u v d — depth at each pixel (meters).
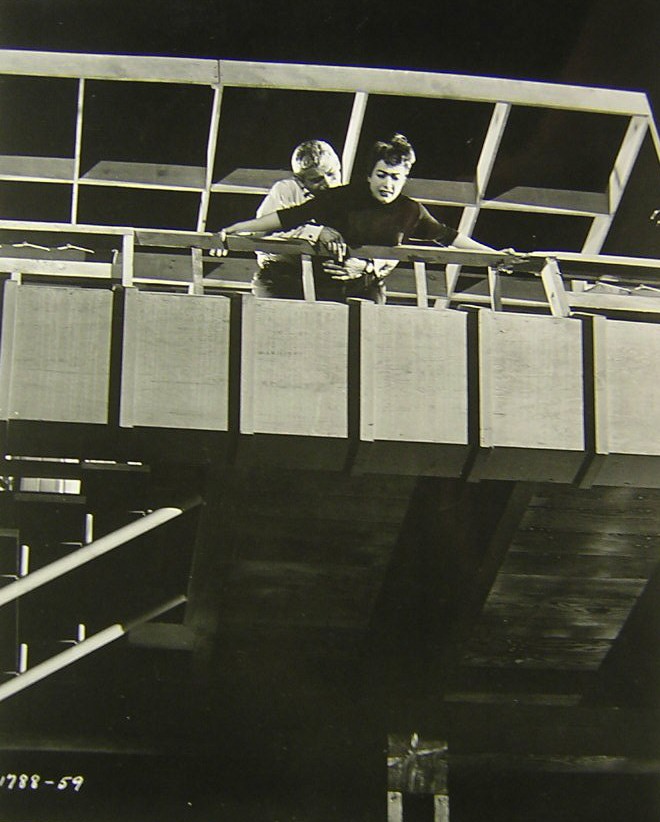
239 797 11.33
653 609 10.81
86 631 9.99
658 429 8.47
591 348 8.48
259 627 10.57
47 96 11.53
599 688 11.29
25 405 7.88
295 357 8.17
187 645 10.39
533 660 11.03
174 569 9.70
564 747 10.92
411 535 10.57
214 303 8.17
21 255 8.78
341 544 9.82
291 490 9.28
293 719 10.72
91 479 9.02
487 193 12.23
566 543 9.96
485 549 9.88
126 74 11.27
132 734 10.52
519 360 8.39
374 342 8.26
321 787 11.20
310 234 8.64
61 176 11.80
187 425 7.98
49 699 10.45
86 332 8.02
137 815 11.31
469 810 12.38
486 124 12.08
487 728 10.85
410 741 10.75
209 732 10.59
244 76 11.40
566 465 8.43
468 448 8.27
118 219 12.42
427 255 8.77
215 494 8.88
